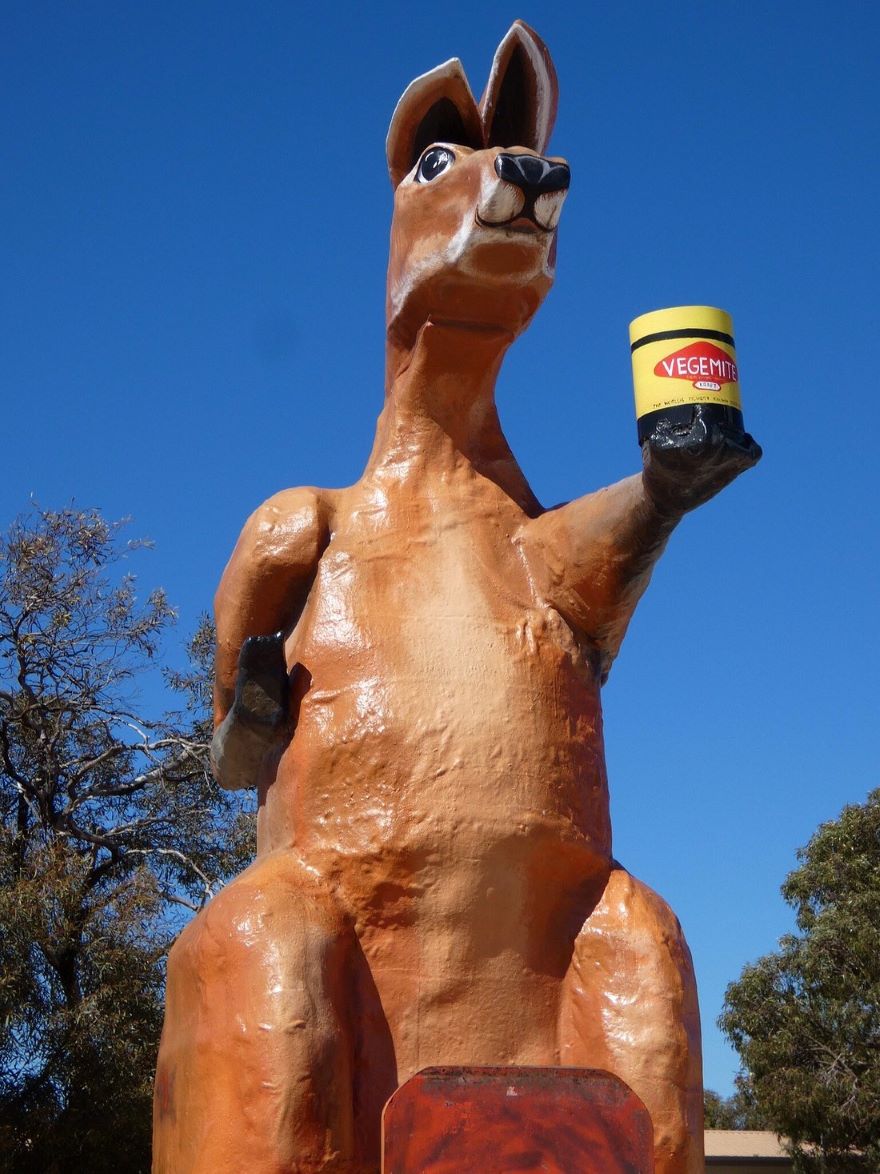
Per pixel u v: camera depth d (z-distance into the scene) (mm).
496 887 3877
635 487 3990
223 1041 3664
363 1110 3723
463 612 4188
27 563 18156
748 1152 29234
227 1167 3525
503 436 4711
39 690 18266
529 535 4430
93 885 17578
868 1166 20859
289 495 4504
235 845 18469
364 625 4164
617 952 3898
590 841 4035
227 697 4531
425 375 4527
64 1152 14711
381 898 3865
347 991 3811
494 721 4000
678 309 3648
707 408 3562
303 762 4062
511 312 4449
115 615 18594
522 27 4477
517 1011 3863
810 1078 20969
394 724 3971
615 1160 3070
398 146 4633
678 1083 3721
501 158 4031
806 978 21938
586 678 4262
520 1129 3053
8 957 14641
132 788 18484
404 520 4383
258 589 4383
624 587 4184
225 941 3787
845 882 22688
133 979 15250
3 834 16203
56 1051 14445
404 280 4484
